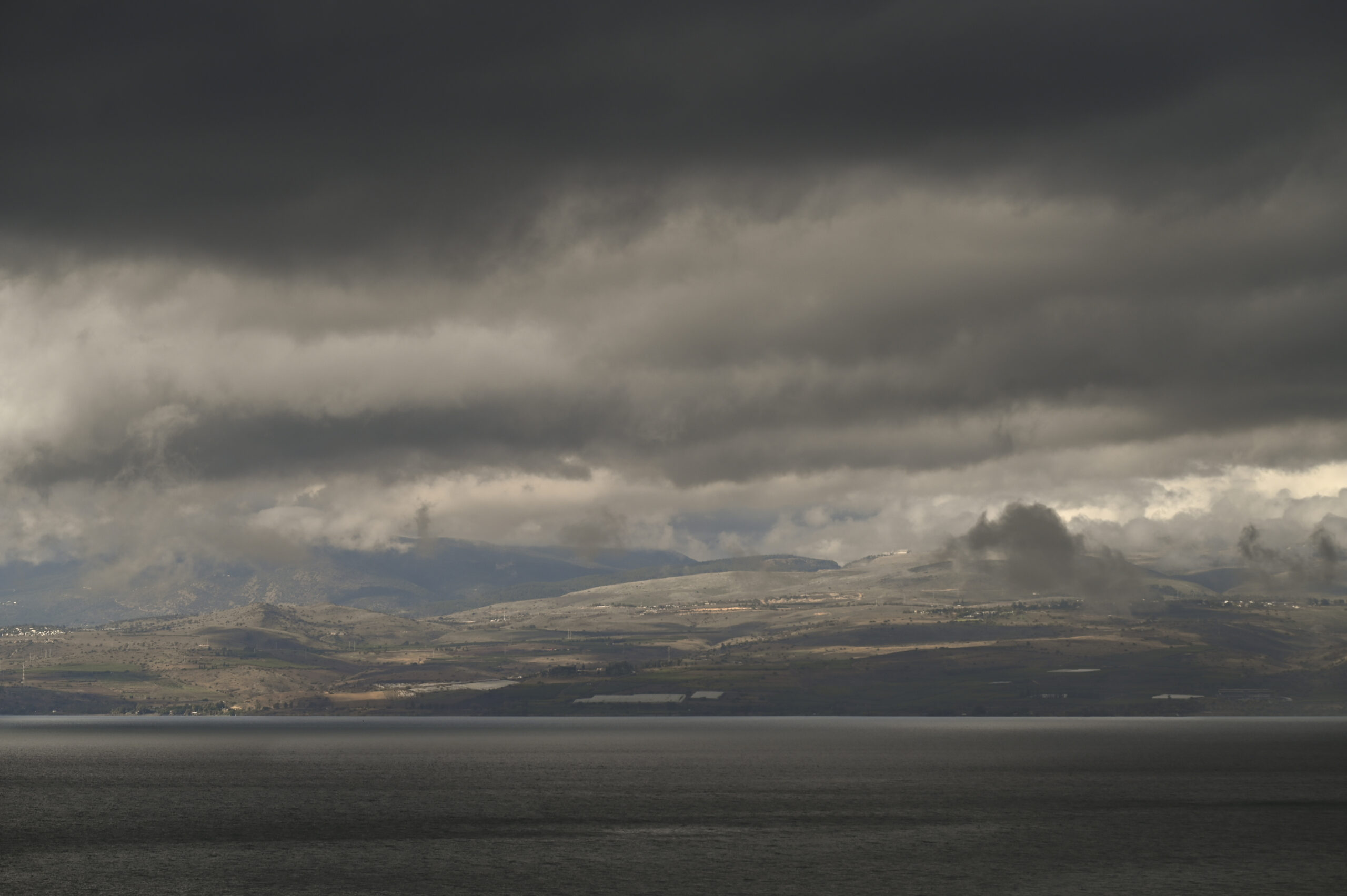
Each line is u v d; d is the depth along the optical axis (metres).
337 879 129.25
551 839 159.62
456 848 151.75
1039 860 141.75
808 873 132.12
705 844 154.62
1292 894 120.94
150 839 161.62
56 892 122.50
